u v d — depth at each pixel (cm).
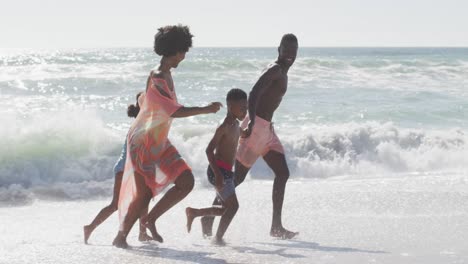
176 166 532
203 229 599
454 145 1284
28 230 648
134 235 607
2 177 948
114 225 679
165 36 519
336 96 2136
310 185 934
